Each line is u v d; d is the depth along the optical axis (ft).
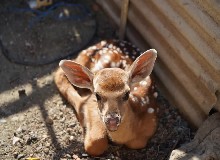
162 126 3.58
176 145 3.42
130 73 3.05
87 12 4.61
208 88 3.17
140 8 3.81
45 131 3.54
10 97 3.82
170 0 3.38
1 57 4.16
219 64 3.01
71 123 3.59
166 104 3.76
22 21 4.47
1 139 3.48
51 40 4.32
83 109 3.50
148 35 3.83
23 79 3.97
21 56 4.17
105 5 4.47
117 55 3.73
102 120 3.01
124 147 3.43
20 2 4.64
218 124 3.20
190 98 3.47
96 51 3.82
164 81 3.75
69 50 4.24
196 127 3.51
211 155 3.02
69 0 4.68
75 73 3.14
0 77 3.99
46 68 4.08
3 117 3.66
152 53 3.05
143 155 3.38
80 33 4.40
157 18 3.62
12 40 4.30
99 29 4.46
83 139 3.48
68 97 3.68
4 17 4.50
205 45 3.11
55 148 3.43
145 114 3.43
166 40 3.55
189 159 3.04
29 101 3.79
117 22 4.37
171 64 3.57
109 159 3.34
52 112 3.69
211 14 3.02
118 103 2.90
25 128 3.56
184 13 3.26
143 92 3.51
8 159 3.36
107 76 2.95
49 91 3.87
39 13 4.54
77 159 3.34
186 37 3.26
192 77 3.35
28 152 3.40
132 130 3.26
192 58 3.28
